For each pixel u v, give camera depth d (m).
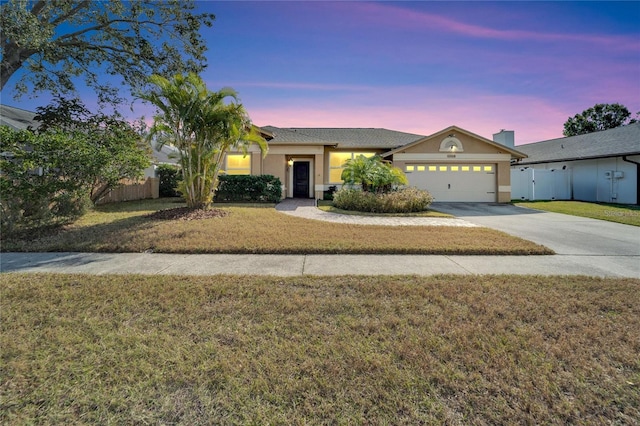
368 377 2.15
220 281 4.08
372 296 3.60
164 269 4.73
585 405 1.92
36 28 9.74
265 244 6.06
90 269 4.69
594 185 17.19
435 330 2.80
